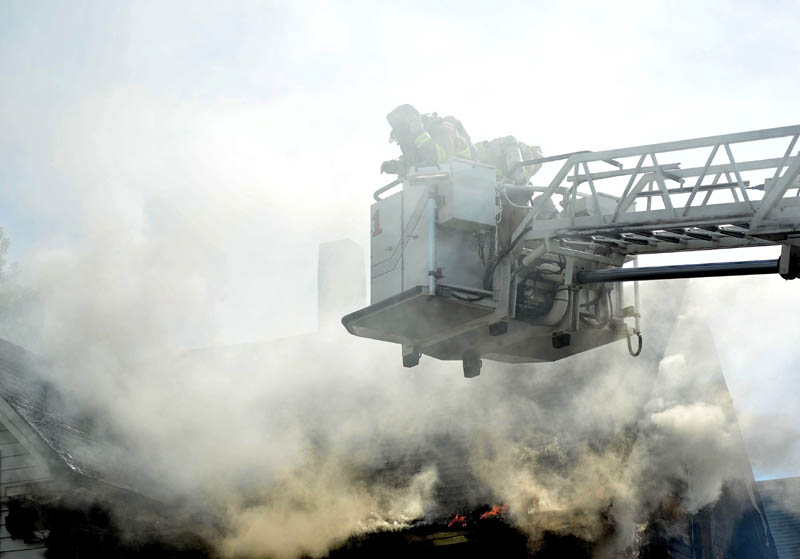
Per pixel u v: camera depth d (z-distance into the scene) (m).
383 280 9.70
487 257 9.43
